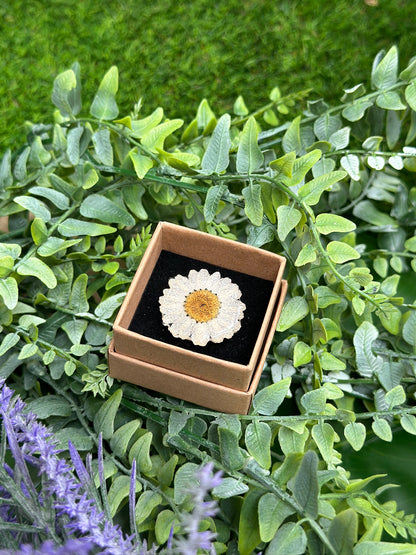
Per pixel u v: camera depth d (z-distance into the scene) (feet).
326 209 1.05
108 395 0.82
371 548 0.66
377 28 1.44
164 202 0.92
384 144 1.24
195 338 0.76
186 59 1.43
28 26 1.43
